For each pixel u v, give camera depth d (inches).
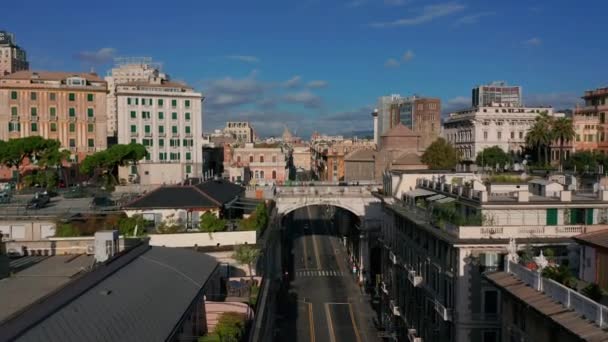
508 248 1440.7
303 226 6323.8
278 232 3432.6
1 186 3961.6
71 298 884.0
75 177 4864.7
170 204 2188.7
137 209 2164.1
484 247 1663.4
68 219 2122.3
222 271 1904.5
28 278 1098.1
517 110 6323.8
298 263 4493.1
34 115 4803.2
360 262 3892.7
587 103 5935.0
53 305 818.2
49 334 746.2
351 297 3518.7
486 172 2974.9
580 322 901.2
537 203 1734.7
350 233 4638.3
